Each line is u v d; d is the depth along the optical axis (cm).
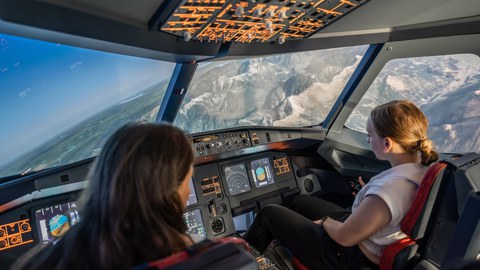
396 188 168
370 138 190
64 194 239
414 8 257
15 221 223
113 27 170
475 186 152
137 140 79
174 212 80
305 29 242
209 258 69
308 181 363
